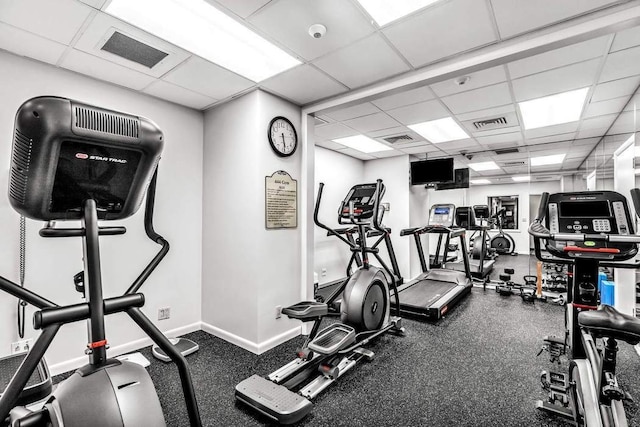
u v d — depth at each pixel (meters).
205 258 3.40
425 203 6.55
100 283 1.05
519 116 3.82
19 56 2.29
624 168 3.58
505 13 1.86
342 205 3.52
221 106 3.27
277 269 3.06
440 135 4.72
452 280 5.21
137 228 2.96
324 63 2.46
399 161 6.25
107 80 2.70
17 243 2.29
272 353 2.86
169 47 2.20
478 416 1.96
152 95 3.03
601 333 1.34
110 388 1.00
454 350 2.93
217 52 2.30
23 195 0.92
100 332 1.05
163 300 3.13
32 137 0.82
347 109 3.58
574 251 1.78
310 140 3.38
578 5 1.79
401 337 3.26
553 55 2.37
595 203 2.05
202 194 3.46
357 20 1.92
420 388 2.28
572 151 5.42
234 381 2.38
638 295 3.29
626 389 2.24
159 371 2.53
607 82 2.86
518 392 2.22
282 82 2.78
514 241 6.51
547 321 3.76
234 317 3.07
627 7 1.77
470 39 2.14
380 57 2.37
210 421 1.92
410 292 4.57
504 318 3.87
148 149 1.05
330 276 5.76
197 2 1.77
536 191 6.40
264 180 2.95
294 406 1.89
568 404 1.97
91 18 1.87
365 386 2.31
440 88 3.00
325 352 2.29
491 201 6.70
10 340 2.25
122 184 1.09
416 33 2.06
